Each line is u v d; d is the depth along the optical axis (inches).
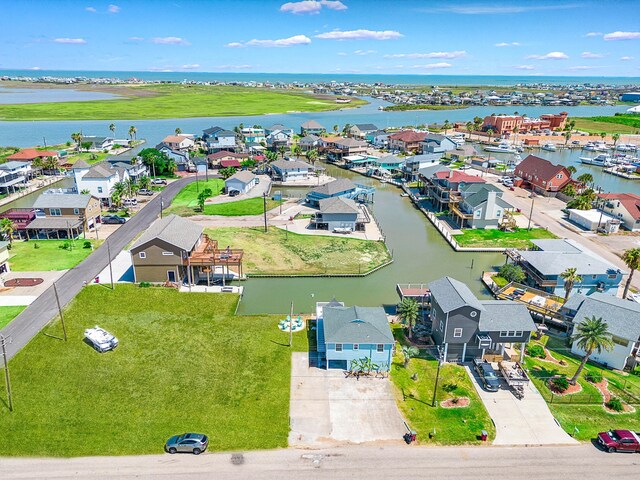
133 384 1648.6
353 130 7204.7
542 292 2276.1
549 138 7839.6
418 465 1320.1
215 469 1296.8
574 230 3371.1
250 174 4500.5
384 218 3764.8
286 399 1590.8
